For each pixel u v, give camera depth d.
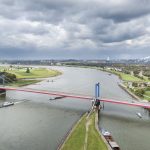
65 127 150.00
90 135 127.56
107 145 115.38
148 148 119.69
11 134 137.50
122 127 150.75
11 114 180.12
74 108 198.88
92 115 169.38
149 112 187.62
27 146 121.44
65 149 115.44
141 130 145.50
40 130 144.25
